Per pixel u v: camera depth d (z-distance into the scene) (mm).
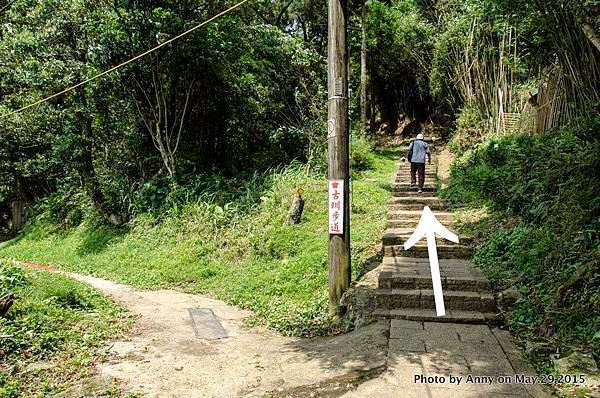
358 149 15906
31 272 8266
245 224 11250
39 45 12969
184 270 10227
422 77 20969
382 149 20766
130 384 4422
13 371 4562
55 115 13906
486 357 4461
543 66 10250
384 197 11359
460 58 16531
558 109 9148
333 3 6641
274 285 8133
